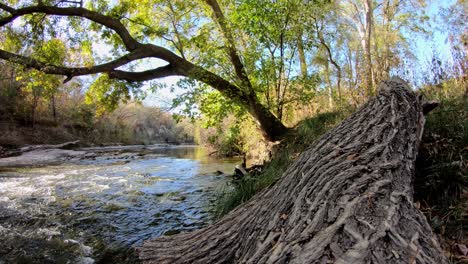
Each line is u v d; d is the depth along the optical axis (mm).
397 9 13664
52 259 3205
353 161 2068
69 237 3783
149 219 4441
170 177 8078
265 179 4281
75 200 5520
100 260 3191
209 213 4586
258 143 10055
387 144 2225
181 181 7426
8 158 12828
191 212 4715
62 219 4445
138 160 13000
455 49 4734
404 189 1845
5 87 19484
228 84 8312
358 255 1337
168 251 2393
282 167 4766
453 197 2395
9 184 7023
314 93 8297
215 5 8711
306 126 6961
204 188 6496
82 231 3988
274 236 1731
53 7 8102
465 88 4219
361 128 2553
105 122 29141
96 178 7918
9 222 4266
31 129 20281
